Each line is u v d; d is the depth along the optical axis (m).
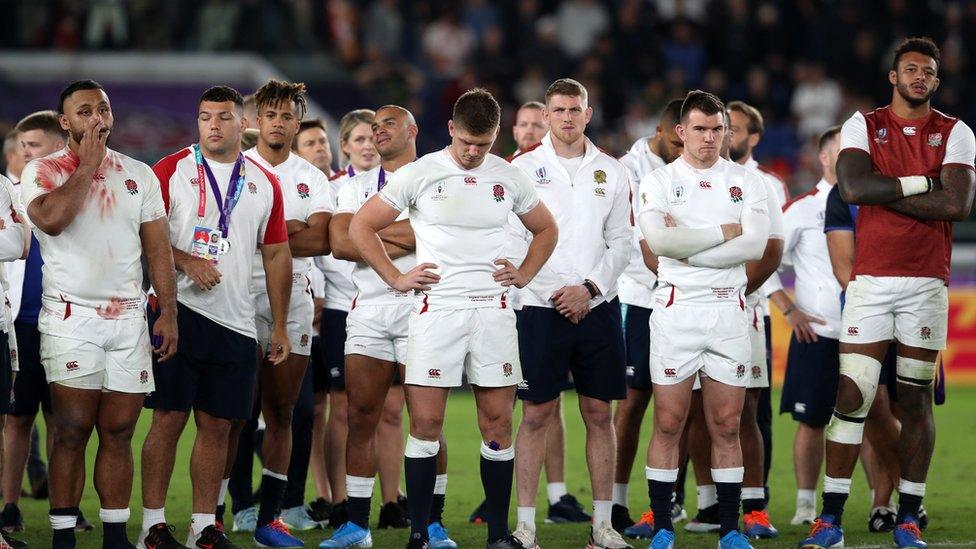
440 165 21.73
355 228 21.95
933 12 68.50
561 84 24.08
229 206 22.73
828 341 27.38
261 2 66.69
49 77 64.12
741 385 22.38
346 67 70.00
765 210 22.66
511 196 21.97
